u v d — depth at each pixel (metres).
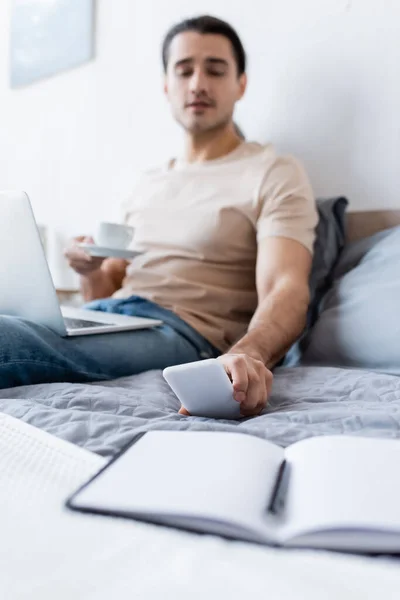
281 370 1.02
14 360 0.83
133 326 1.06
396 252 1.10
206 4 1.72
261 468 0.41
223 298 1.30
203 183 1.38
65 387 0.79
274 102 1.59
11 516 0.36
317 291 1.26
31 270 0.92
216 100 1.43
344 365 1.04
